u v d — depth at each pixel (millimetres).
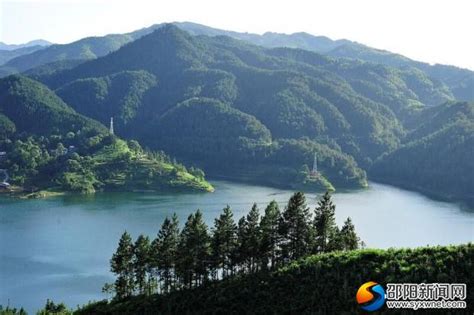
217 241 138875
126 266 141875
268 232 140000
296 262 127500
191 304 126312
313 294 110938
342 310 102812
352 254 121562
